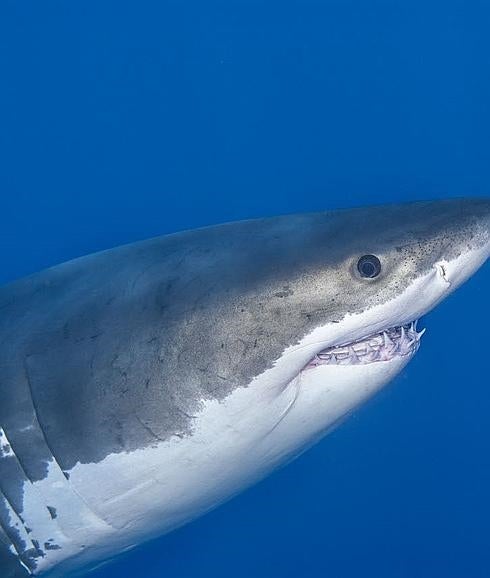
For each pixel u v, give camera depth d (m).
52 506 2.61
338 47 5.71
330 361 2.57
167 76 5.70
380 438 4.96
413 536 4.96
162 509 2.74
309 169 5.66
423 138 5.64
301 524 4.89
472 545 4.96
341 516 4.92
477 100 5.65
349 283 2.42
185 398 2.47
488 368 5.06
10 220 5.63
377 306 2.42
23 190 5.65
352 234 2.48
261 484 4.88
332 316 2.42
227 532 4.83
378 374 2.59
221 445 2.56
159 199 5.66
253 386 2.46
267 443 2.63
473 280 5.09
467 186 5.62
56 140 5.68
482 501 5.00
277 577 4.84
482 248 2.48
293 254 2.47
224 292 2.45
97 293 2.60
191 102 5.69
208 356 2.44
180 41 5.71
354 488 4.93
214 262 2.54
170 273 2.55
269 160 5.67
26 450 2.50
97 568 3.30
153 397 2.47
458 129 5.63
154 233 5.64
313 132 5.68
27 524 2.64
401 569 4.92
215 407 2.48
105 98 5.69
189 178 5.66
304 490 4.91
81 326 2.53
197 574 4.78
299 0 5.70
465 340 5.07
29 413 2.48
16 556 2.72
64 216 5.64
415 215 2.51
